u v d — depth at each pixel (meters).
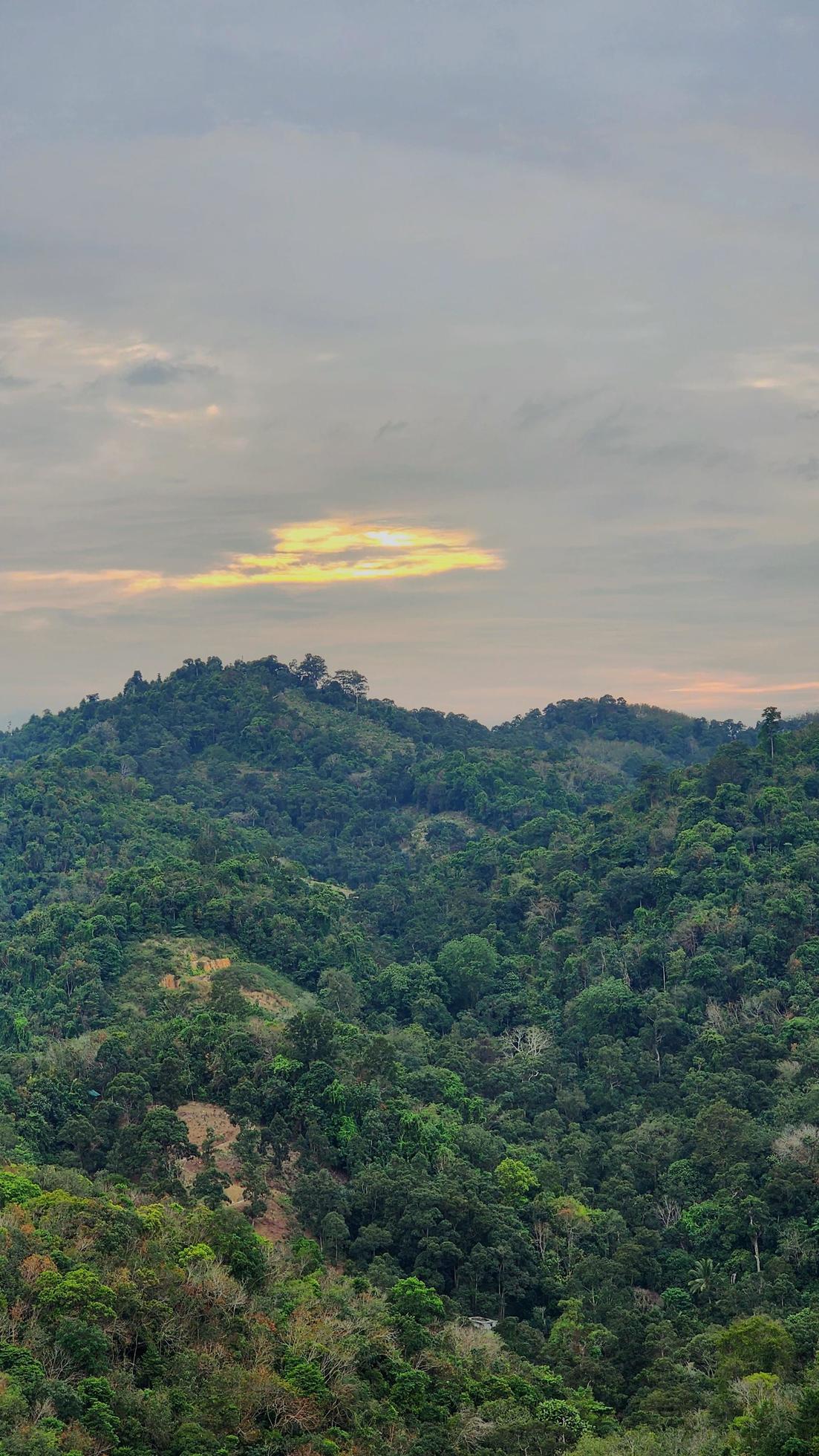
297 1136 141.88
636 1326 117.62
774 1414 91.62
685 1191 141.00
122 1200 117.00
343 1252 124.81
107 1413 84.69
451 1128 148.38
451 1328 110.56
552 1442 97.06
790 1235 128.38
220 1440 88.06
